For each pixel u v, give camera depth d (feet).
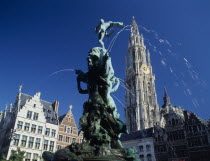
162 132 199.52
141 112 413.18
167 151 189.06
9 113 181.68
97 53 55.42
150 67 497.05
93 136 46.01
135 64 484.33
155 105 432.25
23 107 170.60
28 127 167.53
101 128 47.88
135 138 219.82
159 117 411.13
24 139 161.99
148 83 473.67
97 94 51.65
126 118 426.10
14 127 159.94
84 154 42.75
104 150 43.39
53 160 41.98
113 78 57.21
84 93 58.18
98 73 54.60
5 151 154.81
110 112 51.03
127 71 490.90
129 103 442.91
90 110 50.37
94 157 41.81
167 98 425.28
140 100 428.56
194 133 176.96
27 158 157.58
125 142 221.05
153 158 195.62
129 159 43.68
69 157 40.70
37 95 182.80
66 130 191.01
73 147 43.60
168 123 198.08
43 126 176.45
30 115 172.24
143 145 207.21
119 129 49.19
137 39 540.11
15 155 131.75
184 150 179.22
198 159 168.14
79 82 59.00
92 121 48.19
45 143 172.45
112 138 48.01
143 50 527.40
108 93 53.52
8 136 161.27
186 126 183.93
